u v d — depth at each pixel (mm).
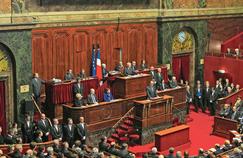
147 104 27969
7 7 26188
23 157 20891
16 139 24234
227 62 37156
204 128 31719
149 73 31750
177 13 36312
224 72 37219
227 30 40688
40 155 21141
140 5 34250
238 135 25922
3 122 27156
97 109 27312
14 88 27219
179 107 32281
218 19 39719
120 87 29172
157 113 28844
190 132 30828
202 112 35688
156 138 26672
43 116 25641
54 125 25641
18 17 26672
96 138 27406
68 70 29906
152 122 28562
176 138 27359
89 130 26938
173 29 36250
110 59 32750
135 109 28359
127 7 33406
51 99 27531
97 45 31719
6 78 26969
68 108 26672
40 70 29219
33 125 25891
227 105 30656
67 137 25641
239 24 41625
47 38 29344
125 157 22500
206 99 35406
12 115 27406
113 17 32500
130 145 27969
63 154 21406
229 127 29500
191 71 38750
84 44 31234
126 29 33562
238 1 41125
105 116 27828
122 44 33438
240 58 36312
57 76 30141
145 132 28172
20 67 27078
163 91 30906
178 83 34344
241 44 40188
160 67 33688
